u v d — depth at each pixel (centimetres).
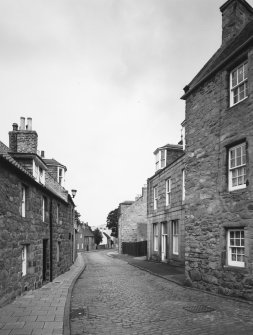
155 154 2827
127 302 1061
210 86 1296
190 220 1357
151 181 2858
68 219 2397
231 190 1146
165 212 2405
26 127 1838
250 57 1087
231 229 1125
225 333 704
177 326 770
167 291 1249
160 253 2516
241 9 1478
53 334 701
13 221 1064
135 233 4500
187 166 1417
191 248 1333
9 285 1023
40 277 1430
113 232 7606
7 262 1004
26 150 1741
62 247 2055
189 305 981
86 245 8831
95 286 1452
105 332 739
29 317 848
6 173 995
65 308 951
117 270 2208
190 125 1421
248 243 1018
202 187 1291
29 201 1259
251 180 1030
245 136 1077
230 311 892
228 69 1207
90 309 970
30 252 1280
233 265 1105
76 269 2348
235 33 1438
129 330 751
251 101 1063
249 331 711
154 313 899
